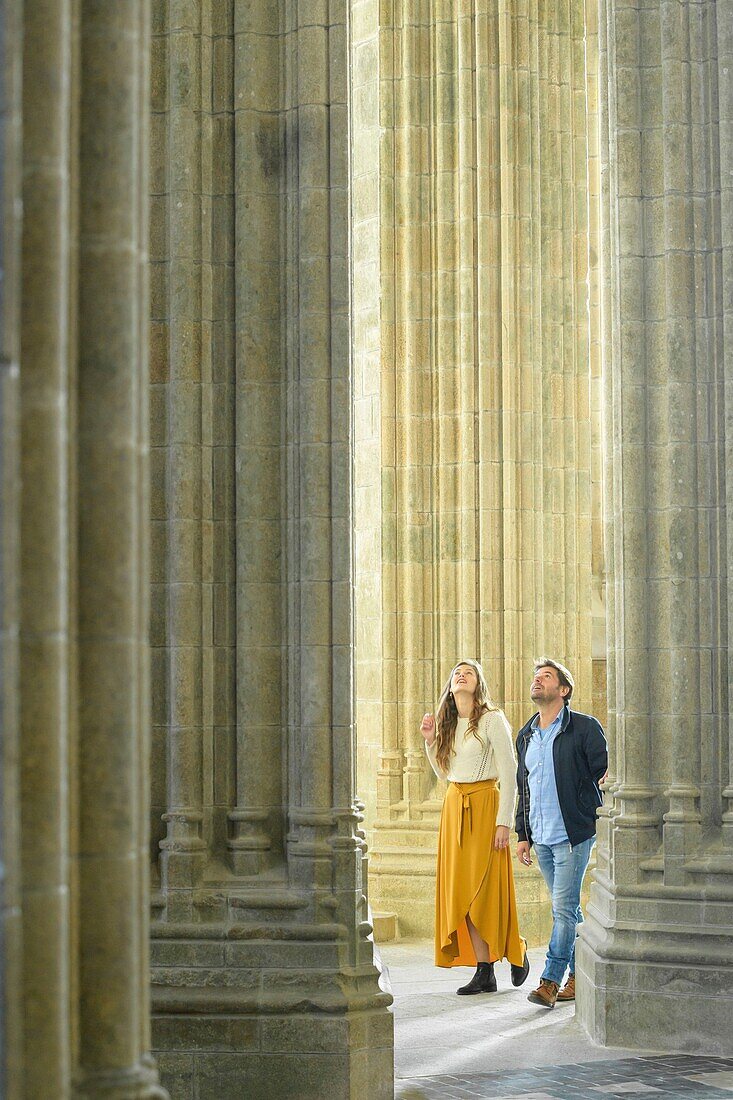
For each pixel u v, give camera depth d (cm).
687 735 925
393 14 1466
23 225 402
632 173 966
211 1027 782
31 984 390
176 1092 781
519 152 1456
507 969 1205
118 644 440
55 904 394
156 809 826
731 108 950
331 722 817
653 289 964
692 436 945
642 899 920
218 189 852
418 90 1459
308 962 793
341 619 820
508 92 1451
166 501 837
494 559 1421
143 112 461
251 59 845
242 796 821
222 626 835
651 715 945
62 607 402
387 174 1461
